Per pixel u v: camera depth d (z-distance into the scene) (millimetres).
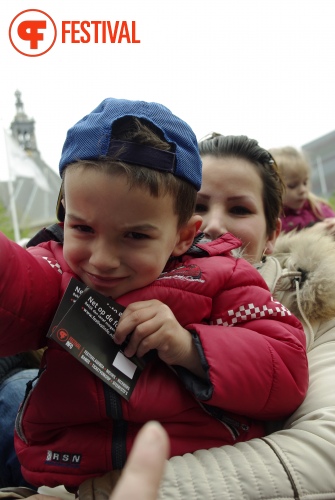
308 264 1209
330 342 1101
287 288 1210
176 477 755
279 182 1460
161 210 801
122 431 847
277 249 1384
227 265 972
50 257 910
